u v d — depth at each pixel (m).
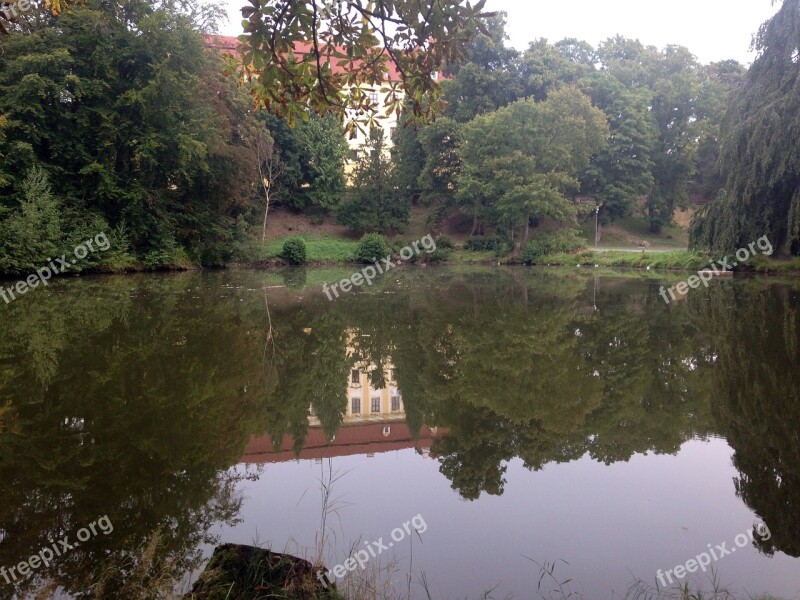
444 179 40.78
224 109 29.64
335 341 9.32
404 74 3.69
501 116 33.59
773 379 6.80
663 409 5.79
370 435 5.10
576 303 14.40
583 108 34.22
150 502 3.64
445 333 10.12
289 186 41.94
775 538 3.32
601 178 40.69
